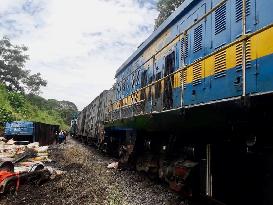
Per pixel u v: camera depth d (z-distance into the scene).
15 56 69.94
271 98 3.88
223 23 7.37
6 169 10.22
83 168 14.25
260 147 5.04
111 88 20.89
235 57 6.56
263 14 6.03
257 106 4.13
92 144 29.47
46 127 31.89
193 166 7.56
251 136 5.06
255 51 5.92
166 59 10.78
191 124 6.23
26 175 10.20
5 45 69.62
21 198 8.68
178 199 8.23
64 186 10.00
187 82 8.73
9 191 9.24
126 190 9.59
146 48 13.59
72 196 8.77
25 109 49.91
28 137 26.42
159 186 10.05
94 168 14.35
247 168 5.69
